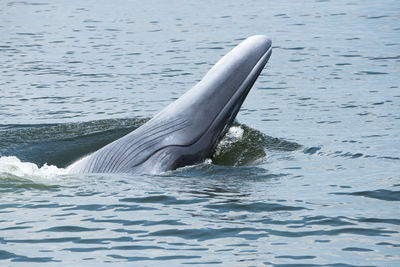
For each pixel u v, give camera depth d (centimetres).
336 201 3984
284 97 7350
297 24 12256
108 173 4438
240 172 4559
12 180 4250
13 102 7362
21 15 14438
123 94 7681
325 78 8250
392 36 10825
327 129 5981
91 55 10012
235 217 3709
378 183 4325
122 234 3478
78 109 7062
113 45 10762
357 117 6406
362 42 10431
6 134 5694
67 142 5534
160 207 3841
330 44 10356
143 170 4438
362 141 5503
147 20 13262
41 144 5491
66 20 13575
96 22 13200
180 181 4294
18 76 8675
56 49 10519
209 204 3891
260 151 5106
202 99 4578
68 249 3294
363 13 13250
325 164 4819
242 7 14700
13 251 3266
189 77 8481
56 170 4588
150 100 7394
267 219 3684
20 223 3597
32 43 11069
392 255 3225
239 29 11900
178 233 3491
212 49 10231
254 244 3359
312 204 3928
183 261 3167
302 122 6272
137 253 3259
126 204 3881
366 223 3631
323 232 3519
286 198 4019
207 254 3247
